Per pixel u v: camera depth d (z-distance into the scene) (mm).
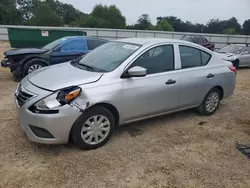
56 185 3014
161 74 4371
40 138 3455
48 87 3521
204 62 5141
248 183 3258
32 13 73375
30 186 2977
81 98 3518
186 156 3793
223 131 4734
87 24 61906
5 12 60594
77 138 3621
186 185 3150
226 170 3498
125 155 3709
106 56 4406
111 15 65875
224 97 5609
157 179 3227
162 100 4418
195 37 21062
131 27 65938
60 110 3377
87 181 3107
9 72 9602
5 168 3281
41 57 8352
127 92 3934
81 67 4285
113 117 3922
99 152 3748
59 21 64438
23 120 3527
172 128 4723
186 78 4691
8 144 3838
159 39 4750
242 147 4148
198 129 4754
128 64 4027
